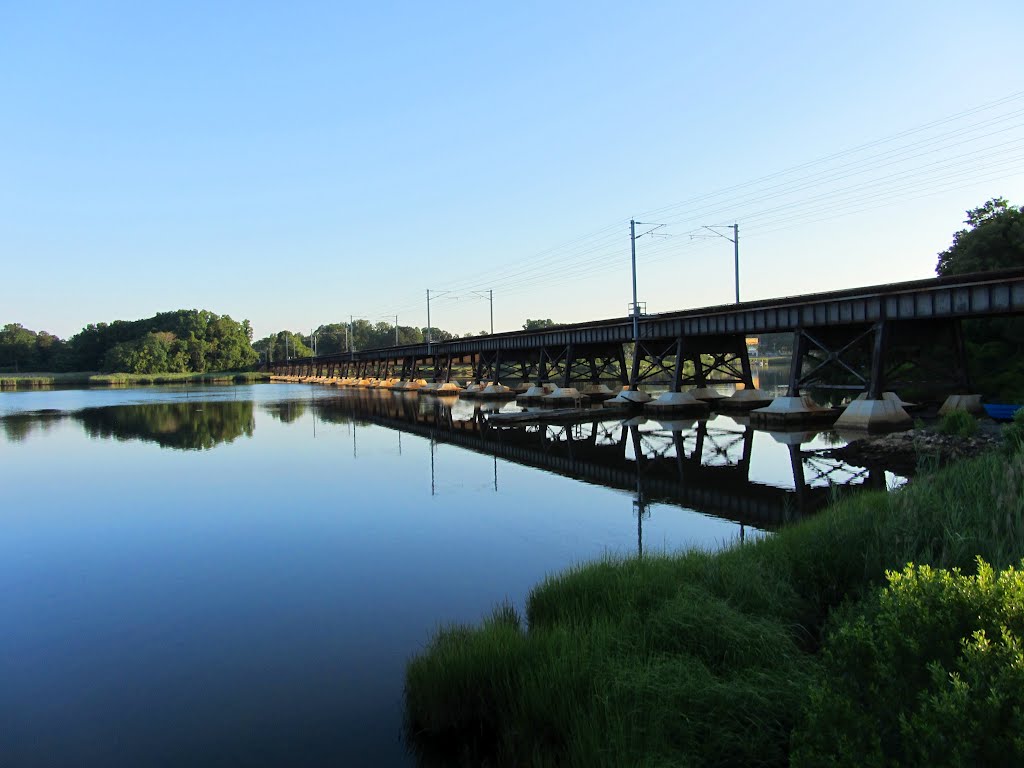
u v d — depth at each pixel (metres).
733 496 24.30
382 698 9.53
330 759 7.98
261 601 14.24
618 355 77.38
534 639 9.17
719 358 62.84
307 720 8.98
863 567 10.58
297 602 14.08
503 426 53.47
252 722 9.02
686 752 6.54
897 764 4.51
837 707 5.14
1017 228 55.00
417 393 115.88
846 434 40.38
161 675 10.69
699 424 49.75
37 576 16.58
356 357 162.38
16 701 9.92
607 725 6.85
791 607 9.82
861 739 4.87
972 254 57.94
